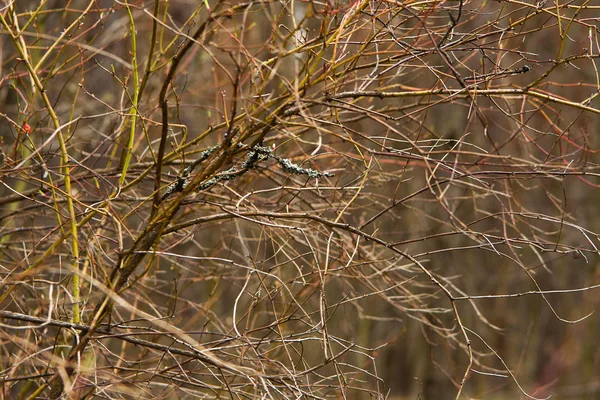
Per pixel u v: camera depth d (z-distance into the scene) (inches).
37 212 263.0
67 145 248.1
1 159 272.8
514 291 609.0
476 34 183.6
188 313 335.3
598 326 608.7
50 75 205.0
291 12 175.6
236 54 264.4
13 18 198.8
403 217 483.8
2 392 172.1
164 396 184.1
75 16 355.6
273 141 238.1
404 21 176.9
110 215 185.0
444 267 553.6
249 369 159.2
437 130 490.9
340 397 212.8
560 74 565.6
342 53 182.9
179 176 184.2
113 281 187.5
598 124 556.7
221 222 245.9
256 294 190.7
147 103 243.9
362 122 418.9
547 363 618.8
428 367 573.9
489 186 207.5
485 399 578.6
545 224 594.9
